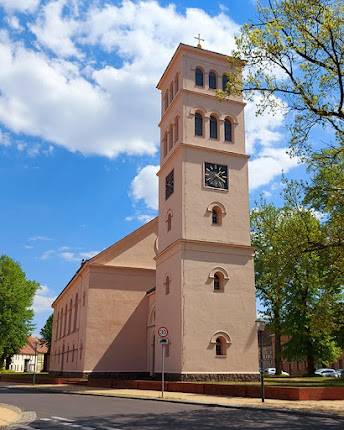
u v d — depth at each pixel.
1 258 72.38
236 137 38.22
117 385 33.97
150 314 43.94
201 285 33.53
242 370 32.91
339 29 20.41
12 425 14.86
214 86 38.91
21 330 70.88
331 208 23.27
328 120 21.91
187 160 36.06
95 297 43.97
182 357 31.64
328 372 70.31
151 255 46.97
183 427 14.07
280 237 25.33
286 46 20.88
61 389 33.75
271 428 13.85
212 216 35.72
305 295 47.06
